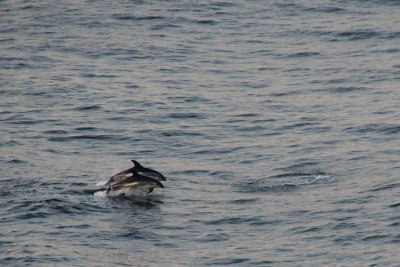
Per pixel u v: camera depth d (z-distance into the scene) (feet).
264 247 429.38
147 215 468.34
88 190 500.74
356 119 622.13
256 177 528.22
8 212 468.34
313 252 421.18
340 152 561.84
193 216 467.93
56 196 489.26
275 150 575.38
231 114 649.20
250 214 468.75
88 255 419.95
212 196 496.64
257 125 625.41
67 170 538.88
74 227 451.53
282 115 643.04
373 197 480.23
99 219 462.60
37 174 529.45
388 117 619.67
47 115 646.74
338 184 506.89
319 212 466.29
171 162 559.79
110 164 554.05
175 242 437.17
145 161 561.43
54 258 415.44
